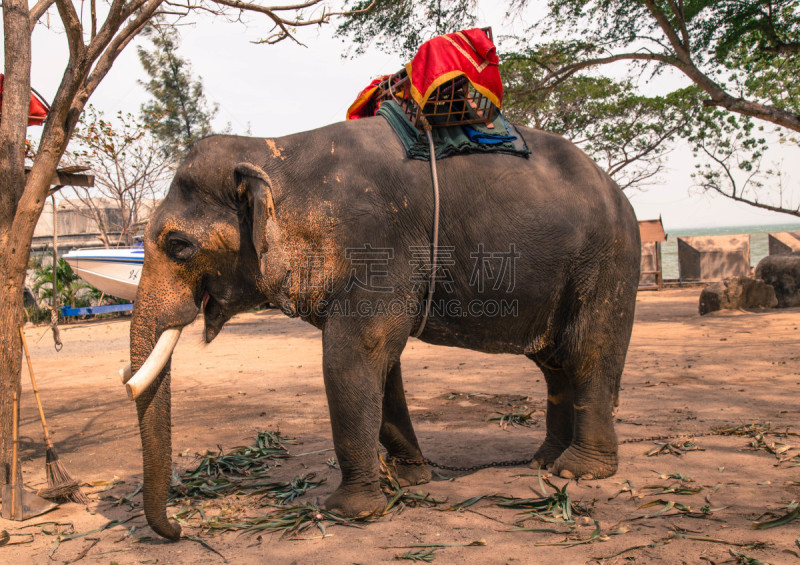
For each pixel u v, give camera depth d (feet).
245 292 11.95
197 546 10.43
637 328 41.19
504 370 27.43
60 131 13.64
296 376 28.27
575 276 12.60
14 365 13.08
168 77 68.18
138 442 17.78
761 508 11.00
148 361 10.64
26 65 14.29
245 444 17.04
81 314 61.05
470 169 11.91
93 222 81.10
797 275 48.29
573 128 76.07
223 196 11.49
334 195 11.22
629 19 46.37
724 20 43.45
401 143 11.89
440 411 20.21
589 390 13.14
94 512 12.44
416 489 12.89
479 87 11.89
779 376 23.24
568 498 11.35
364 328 11.18
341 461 11.41
